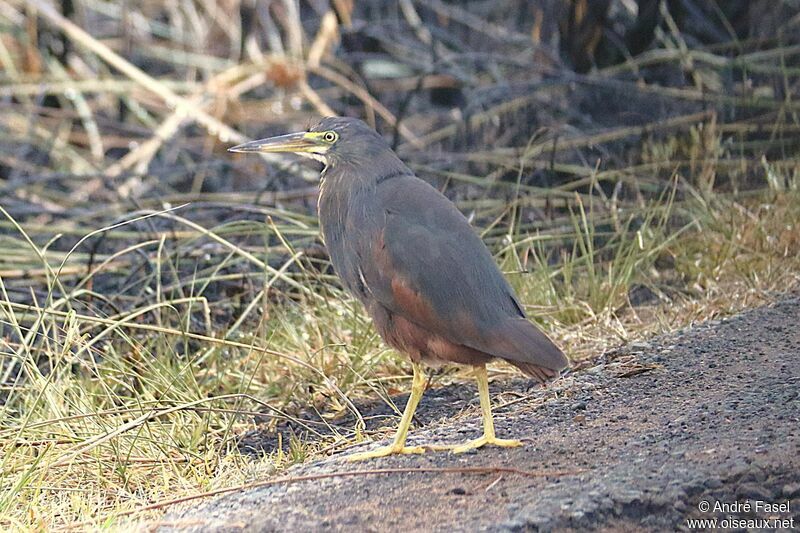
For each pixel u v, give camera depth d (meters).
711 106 16.12
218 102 18.77
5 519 7.62
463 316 7.80
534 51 19.22
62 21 18.00
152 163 19.16
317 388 10.51
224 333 11.84
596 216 13.88
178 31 22.09
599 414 8.52
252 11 20.50
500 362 10.61
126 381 10.83
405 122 19.33
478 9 22.28
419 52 20.59
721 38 17.75
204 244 13.90
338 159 8.64
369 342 10.88
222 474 8.59
